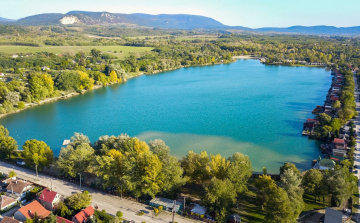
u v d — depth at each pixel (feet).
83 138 435.12
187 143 517.55
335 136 521.65
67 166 354.54
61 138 556.10
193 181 353.92
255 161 444.96
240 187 312.71
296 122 622.13
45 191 316.60
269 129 582.76
